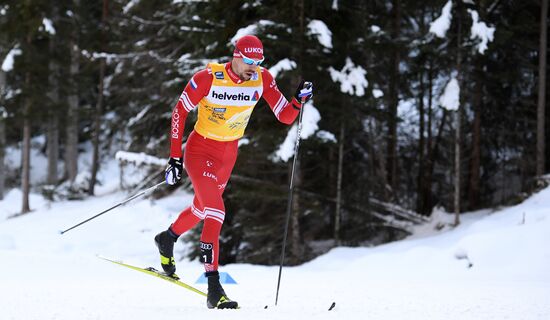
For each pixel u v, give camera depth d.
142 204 44.88
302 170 32.03
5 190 71.31
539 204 26.98
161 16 41.69
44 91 51.31
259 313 9.59
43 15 49.44
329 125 32.66
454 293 13.16
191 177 11.16
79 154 74.94
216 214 10.73
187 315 9.35
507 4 35.12
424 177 41.09
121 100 50.25
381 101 32.66
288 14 28.36
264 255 32.59
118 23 50.03
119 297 12.34
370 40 29.67
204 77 10.72
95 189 61.19
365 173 37.53
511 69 36.78
